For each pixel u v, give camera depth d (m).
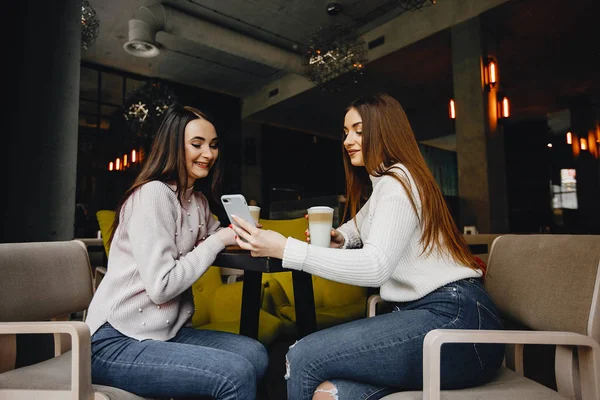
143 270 1.12
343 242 1.51
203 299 2.25
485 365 1.00
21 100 1.97
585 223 9.27
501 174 5.75
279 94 9.12
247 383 1.04
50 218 2.01
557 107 9.47
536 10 5.42
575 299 1.02
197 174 1.36
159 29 6.12
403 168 1.14
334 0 6.08
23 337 1.76
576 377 0.96
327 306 2.57
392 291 1.15
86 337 0.94
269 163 10.77
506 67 7.16
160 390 1.05
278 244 1.08
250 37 6.95
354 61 5.81
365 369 0.99
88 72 8.07
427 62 7.09
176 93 9.20
